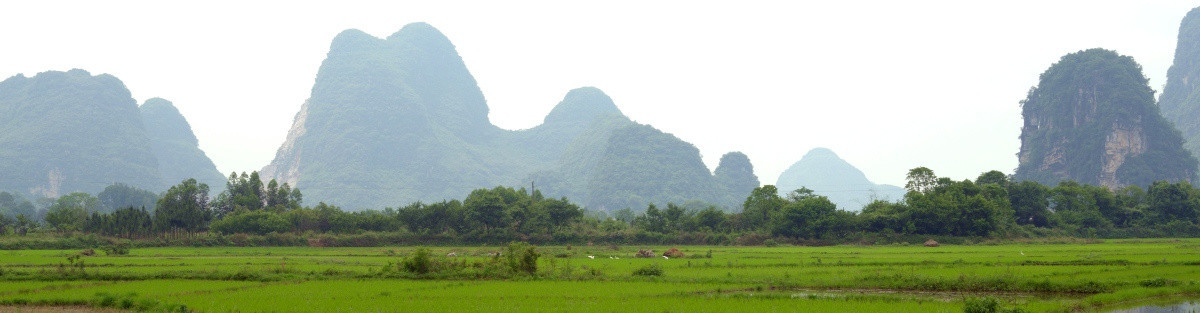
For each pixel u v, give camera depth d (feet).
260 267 191.11
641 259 244.63
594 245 386.93
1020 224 451.12
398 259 243.19
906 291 139.64
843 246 359.66
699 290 140.26
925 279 142.92
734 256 255.91
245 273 166.30
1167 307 117.60
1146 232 426.92
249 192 473.67
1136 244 341.41
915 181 444.55
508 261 175.73
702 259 234.79
